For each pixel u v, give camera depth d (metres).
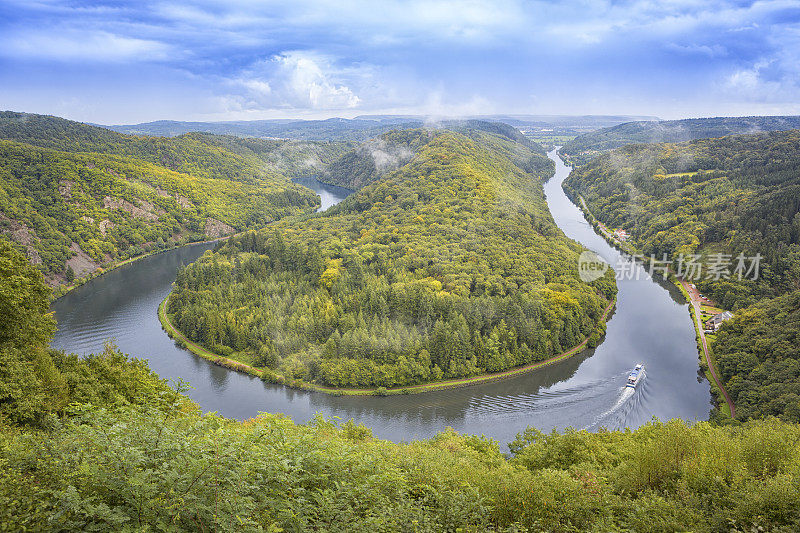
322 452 20.70
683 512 21.77
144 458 14.00
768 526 19.83
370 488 20.05
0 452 16.81
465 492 23.69
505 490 23.58
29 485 14.59
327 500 16.98
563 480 24.41
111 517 12.34
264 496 15.49
